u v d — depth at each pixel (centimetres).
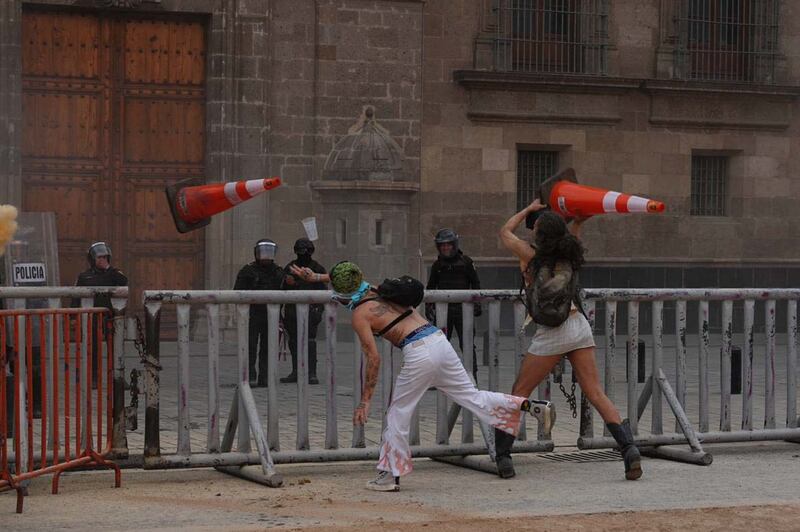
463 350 1316
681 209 3425
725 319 1392
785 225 3525
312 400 1920
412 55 3122
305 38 3039
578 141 3325
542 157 3356
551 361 1222
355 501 1100
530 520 998
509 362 2611
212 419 1218
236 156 2981
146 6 2933
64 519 1016
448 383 1177
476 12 3231
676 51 3403
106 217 2969
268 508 1066
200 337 2922
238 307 1227
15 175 2839
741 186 3491
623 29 3372
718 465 1313
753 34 3503
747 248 3491
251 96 2984
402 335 1164
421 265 3172
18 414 1088
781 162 3522
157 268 3006
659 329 1360
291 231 3025
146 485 1178
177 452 1212
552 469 1282
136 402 1201
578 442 1330
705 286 3453
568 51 3344
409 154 3130
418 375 1158
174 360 2612
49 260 1827
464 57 3222
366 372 1146
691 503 1074
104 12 2947
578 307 1227
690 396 2017
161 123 3000
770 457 1373
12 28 2830
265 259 2166
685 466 1309
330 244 3006
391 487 1152
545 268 1216
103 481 1198
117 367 1195
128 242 2983
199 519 1016
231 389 2045
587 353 1225
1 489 1047
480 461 1276
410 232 3172
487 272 3234
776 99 3484
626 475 1210
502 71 3203
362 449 1260
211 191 1234
